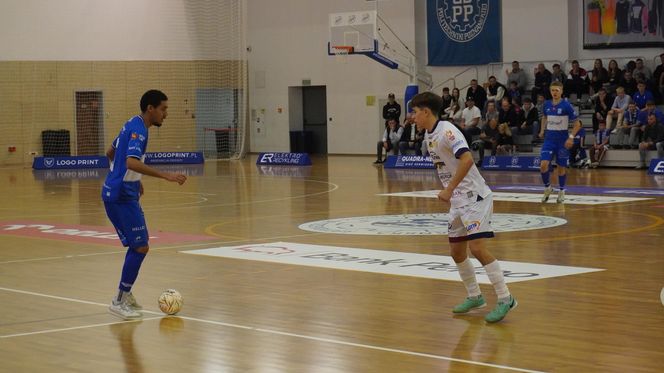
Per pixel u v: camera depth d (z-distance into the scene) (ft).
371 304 27.86
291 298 29.01
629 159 85.30
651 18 95.61
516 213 52.13
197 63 120.47
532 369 20.24
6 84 108.99
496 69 106.22
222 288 30.96
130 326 25.41
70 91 112.78
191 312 27.14
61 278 33.63
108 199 26.32
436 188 69.46
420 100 25.54
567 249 38.34
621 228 44.80
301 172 90.79
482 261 25.30
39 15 110.32
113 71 115.03
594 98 89.76
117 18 115.03
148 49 117.08
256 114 127.24
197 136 121.19
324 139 124.26
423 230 45.37
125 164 26.27
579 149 87.56
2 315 27.12
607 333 23.62
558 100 56.65
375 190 69.00
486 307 27.09
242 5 122.11
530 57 104.22
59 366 21.22
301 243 41.75
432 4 110.32
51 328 25.27
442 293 29.37
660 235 42.14
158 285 31.78
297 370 20.51
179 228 48.24
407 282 31.40
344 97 118.93
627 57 97.04
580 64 98.53
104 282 32.71
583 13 99.91
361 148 118.32
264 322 25.62
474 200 25.29
